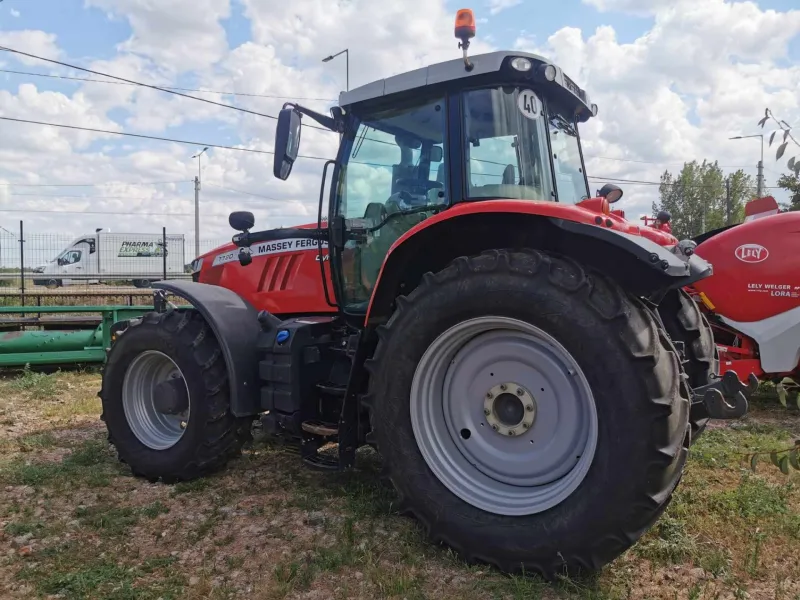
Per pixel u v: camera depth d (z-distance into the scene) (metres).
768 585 2.54
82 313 10.70
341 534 2.98
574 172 3.78
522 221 2.79
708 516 3.13
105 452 4.31
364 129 3.62
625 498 2.34
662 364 2.38
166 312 3.95
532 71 3.13
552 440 2.70
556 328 2.51
